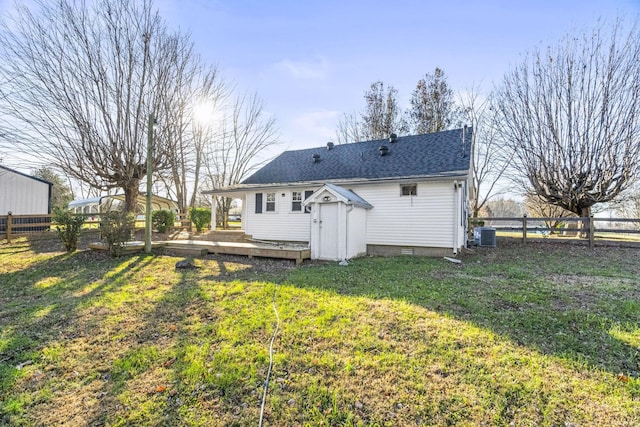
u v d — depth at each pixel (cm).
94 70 1261
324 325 402
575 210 1565
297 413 251
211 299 519
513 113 1641
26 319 442
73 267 791
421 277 682
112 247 911
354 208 1023
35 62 1191
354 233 1020
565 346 345
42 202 1600
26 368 316
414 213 1080
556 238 1306
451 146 1248
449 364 310
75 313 463
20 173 1520
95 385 291
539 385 275
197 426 240
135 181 1412
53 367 320
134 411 255
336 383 285
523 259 953
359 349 341
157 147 1378
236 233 1374
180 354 339
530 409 248
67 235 990
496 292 547
